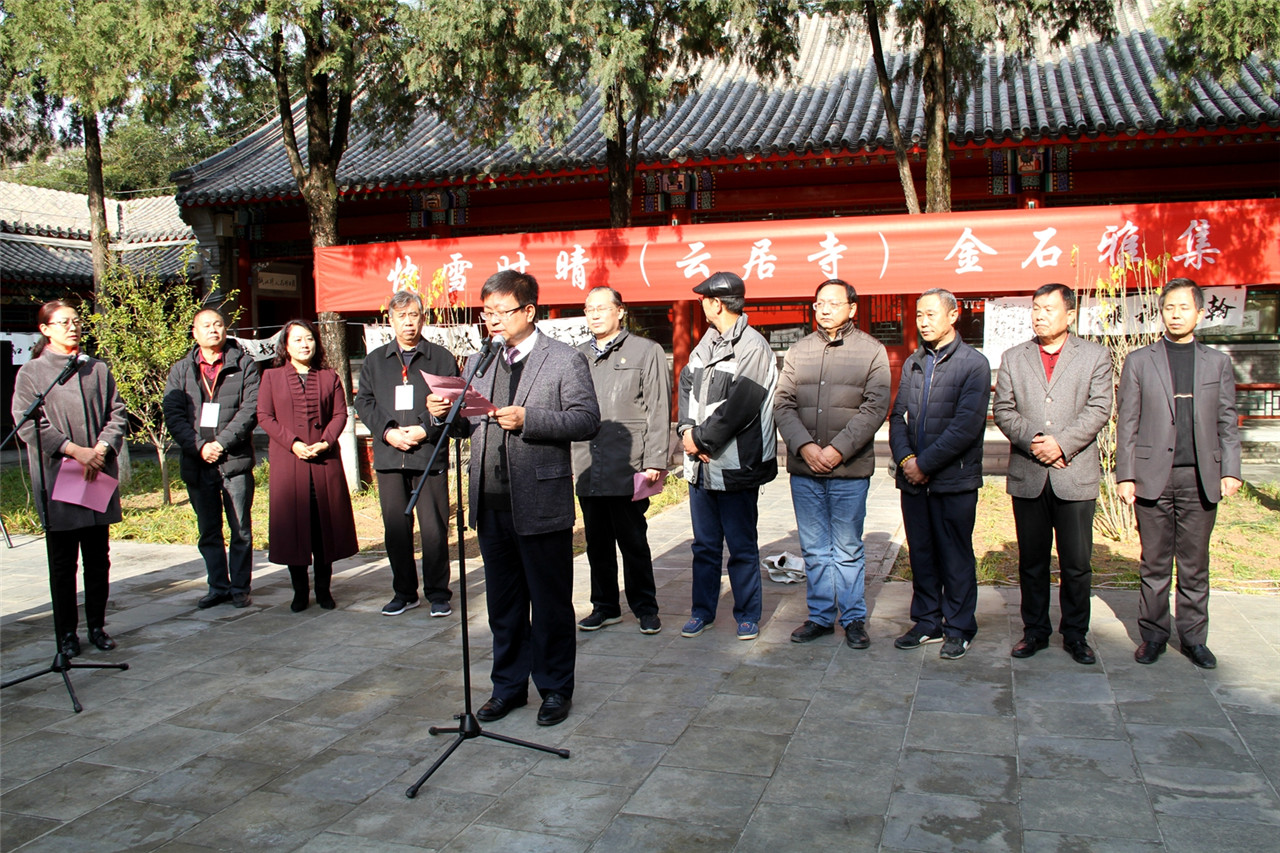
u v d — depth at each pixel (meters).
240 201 13.57
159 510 9.23
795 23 7.89
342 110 9.66
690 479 4.64
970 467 4.23
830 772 3.16
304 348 5.38
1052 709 3.63
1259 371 10.92
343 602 5.55
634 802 2.99
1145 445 4.08
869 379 4.43
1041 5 6.91
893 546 6.59
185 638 4.89
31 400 4.61
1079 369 4.13
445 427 3.31
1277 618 4.75
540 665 3.65
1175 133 9.86
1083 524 4.11
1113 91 11.21
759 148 10.88
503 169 11.69
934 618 4.43
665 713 3.70
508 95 7.70
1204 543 4.07
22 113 9.76
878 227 8.69
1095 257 8.26
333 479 5.38
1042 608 4.24
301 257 14.59
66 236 17.47
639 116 8.92
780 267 8.98
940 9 7.62
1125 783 3.02
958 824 2.80
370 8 7.81
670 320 12.98
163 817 2.99
